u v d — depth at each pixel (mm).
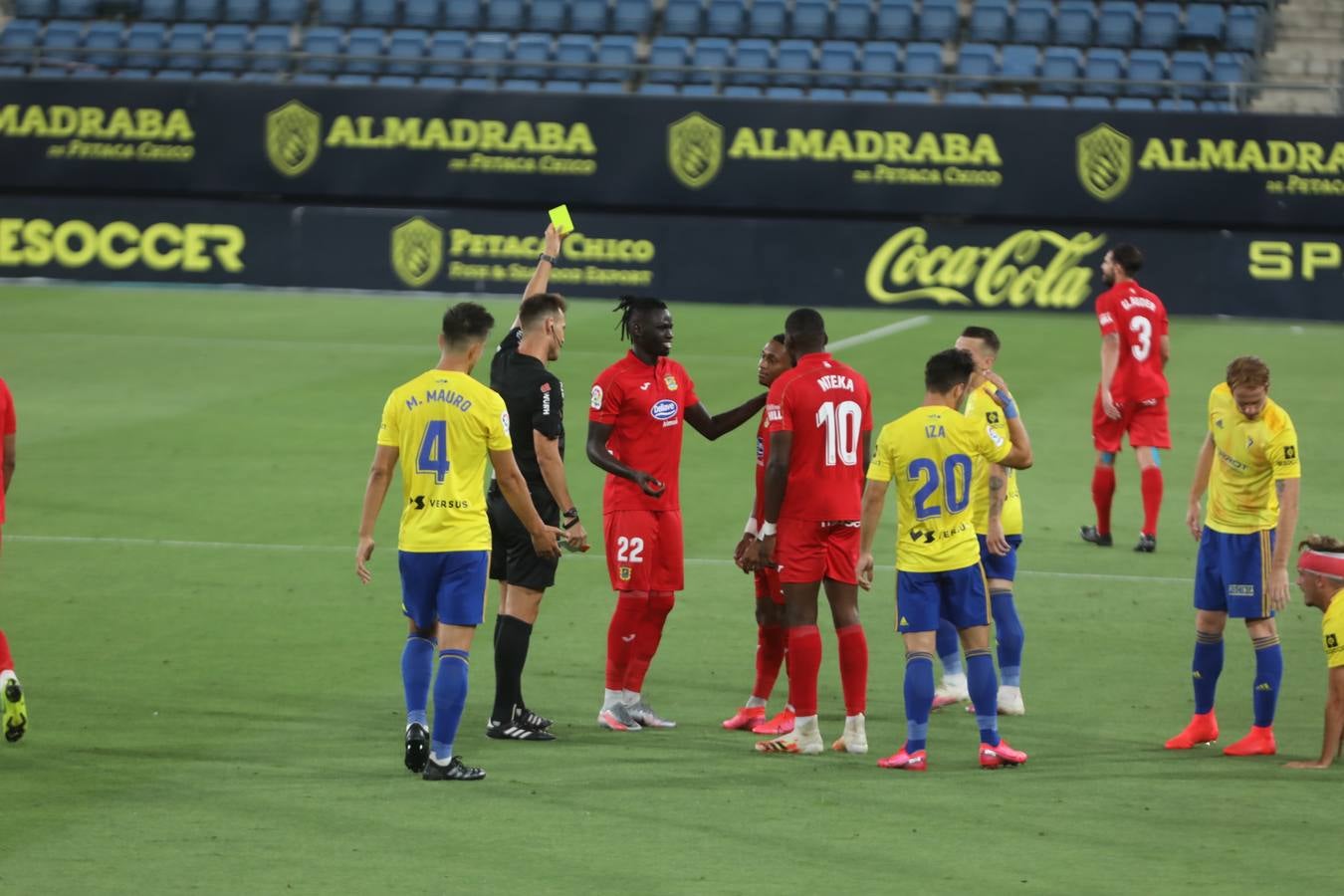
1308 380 70250
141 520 46312
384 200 90125
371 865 21797
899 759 27188
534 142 88938
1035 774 26844
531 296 31141
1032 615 38344
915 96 96750
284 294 89875
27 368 70312
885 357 74312
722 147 88375
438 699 25812
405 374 69500
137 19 105500
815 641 28062
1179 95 92000
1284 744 29016
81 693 30812
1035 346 77875
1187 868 21969
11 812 23875
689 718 30578
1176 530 47594
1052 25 102812
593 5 104188
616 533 29547
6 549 42844
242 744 27828
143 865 21656
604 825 23688
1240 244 85812
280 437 57844
